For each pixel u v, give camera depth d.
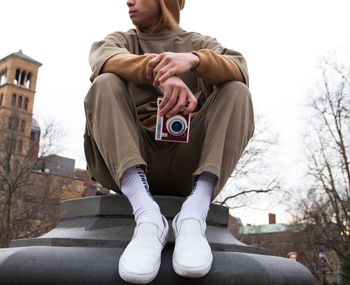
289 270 1.94
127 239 1.82
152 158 2.12
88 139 2.08
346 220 20.59
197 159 2.11
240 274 1.65
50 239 1.79
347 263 17.50
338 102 21.09
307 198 22.19
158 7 2.37
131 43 2.39
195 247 1.57
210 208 2.08
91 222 2.02
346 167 20.38
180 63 1.81
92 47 2.28
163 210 1.95
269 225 53.78
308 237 23.03
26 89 57.28
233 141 1.88
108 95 1.85
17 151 23.44
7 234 20.89
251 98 2.05
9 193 21.30
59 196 23.78
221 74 1.96
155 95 2.25
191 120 2.14
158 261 1.52
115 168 1.81
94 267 1.57
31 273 1.54
